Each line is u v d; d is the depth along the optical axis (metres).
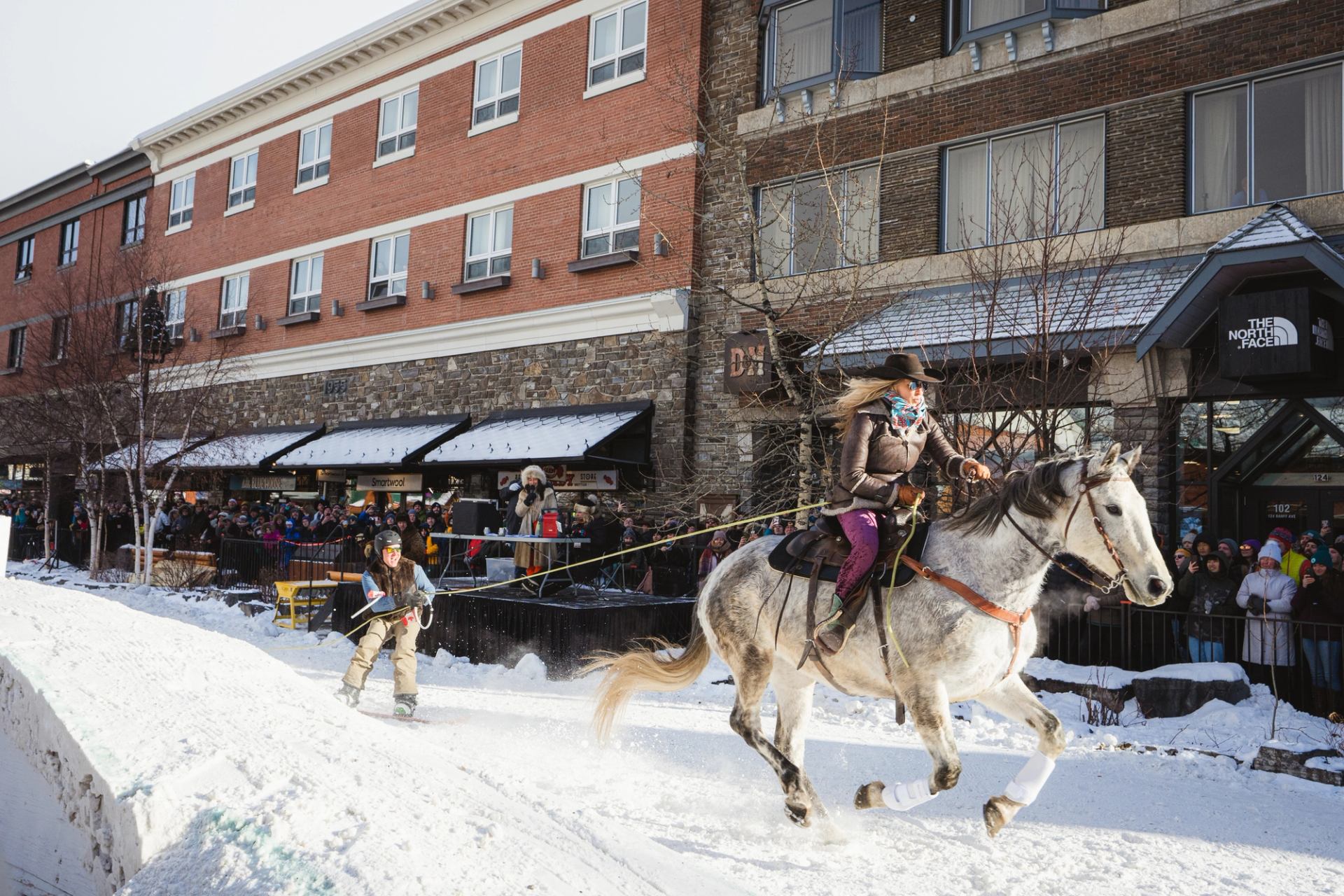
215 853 2.02
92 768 2.43
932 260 14.90
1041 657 10.97
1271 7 12.95
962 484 9.80
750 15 17.91
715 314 17.78
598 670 10.80
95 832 2.38
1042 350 10.89
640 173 19.03
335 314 24.80
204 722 2.88
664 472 18.02
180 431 24.23
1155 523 12.46
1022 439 11.70
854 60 15.84
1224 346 11.70
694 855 4.49
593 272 19.64
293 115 26.97
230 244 28.45
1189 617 10.16
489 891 1.93
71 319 22.59
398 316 23.47
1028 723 4.66
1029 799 4.44
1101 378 12.72
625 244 19.31
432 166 23.17
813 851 4.71
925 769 6.86
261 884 1.87
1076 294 12.27
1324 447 12.08
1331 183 12.53
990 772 6.86
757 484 16.56
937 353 12.48
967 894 4.18
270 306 26.94
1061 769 7.05
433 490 21.89
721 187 17.98
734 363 15.96
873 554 4.79
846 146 16.44
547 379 20.27
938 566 4.71
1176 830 5.50
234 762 2.50
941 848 4.88
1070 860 4.79
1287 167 12.88
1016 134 15.03
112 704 2.92
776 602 5.27
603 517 14.30
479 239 22.19
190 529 22.06
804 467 12.30
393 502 22.92
